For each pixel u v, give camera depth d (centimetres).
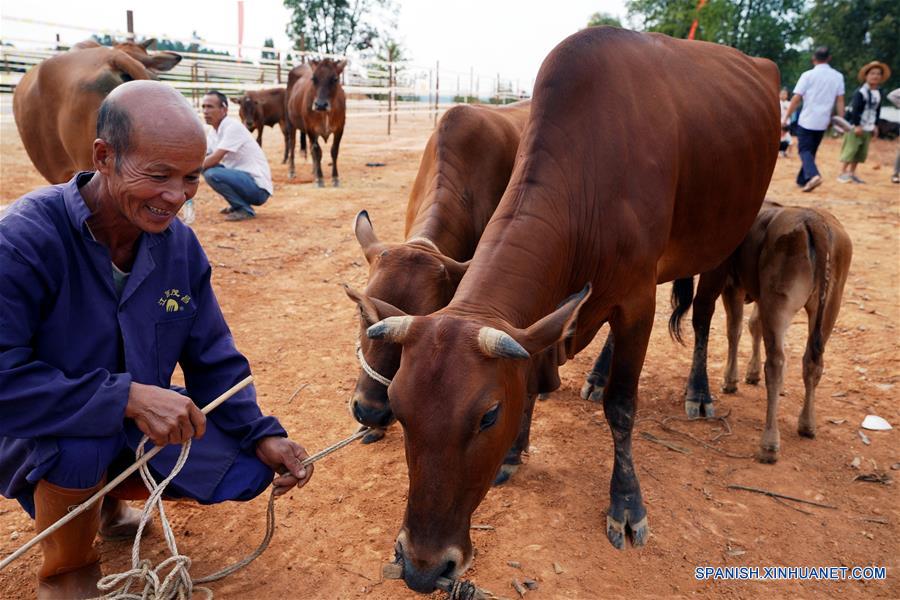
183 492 267
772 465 404
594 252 318
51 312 238
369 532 338
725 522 353
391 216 994
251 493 273
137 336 253
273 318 614
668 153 349
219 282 695
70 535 253
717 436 436
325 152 1862
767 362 404
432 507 231
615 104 333
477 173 450
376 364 333
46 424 227
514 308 271
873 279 718
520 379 253
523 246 284
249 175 940
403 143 2106
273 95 1820
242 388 277
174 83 1862
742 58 482
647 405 481
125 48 802
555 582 308
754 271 439
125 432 250
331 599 295
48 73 682
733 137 409
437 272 350
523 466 400
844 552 333
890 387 494
